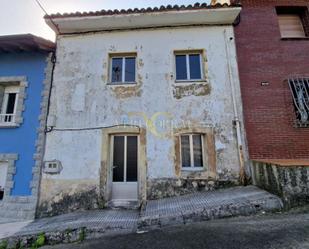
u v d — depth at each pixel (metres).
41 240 4.34
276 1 7.58
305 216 4.02
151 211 5.04
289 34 7.61
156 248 3.48
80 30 7.34
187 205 5.07
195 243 3.46
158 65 6.98
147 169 6.30
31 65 7.20
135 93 6.81
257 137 6.42
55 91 6.94
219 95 6.70
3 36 6.61
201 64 7.11
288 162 5.02
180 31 7.25
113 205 6.12
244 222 4.05
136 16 6.81
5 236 4.69
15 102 7.19
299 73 6.89
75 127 6.64
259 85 6.78
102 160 6.37
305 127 6.47
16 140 6.62
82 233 4.41
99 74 7.02
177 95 6.75
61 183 6.29
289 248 2.96
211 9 6.70
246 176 6.13
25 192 6.25
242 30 7.24
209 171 6.22
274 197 4.55
